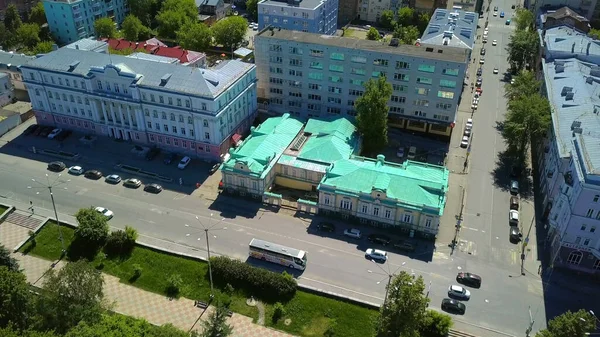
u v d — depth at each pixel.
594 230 95.56
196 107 130.25
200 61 177.12
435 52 141.38
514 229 113.00
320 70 149.38
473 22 181.50
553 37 167.88
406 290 75.06
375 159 129.50
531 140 142.25
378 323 80.56
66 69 141.50
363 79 146.88
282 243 109.56
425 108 146.38
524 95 142.62
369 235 110.69
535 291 98.38
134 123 142.50
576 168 96.75
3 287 79.94
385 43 146.88
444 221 117.12
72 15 199.75
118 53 169.38
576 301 96.25
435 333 87.81
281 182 129.12
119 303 96.00
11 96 166.62
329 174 116.75
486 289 98.62
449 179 132.12
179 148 140.88
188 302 96.88
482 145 148.00
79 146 145.00
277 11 189.62
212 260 100.88
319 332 90.62
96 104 142.88
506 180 132.25
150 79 134.88
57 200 122.81
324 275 101.38
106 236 108.38
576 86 135.62
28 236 111.69
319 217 117.50
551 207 114.00
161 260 104.75
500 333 89.88
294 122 142.62
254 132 134.88
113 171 134.38
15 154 141.00
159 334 76.94
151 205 121.38
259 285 97.25
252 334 90.06
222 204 121.88
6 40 194.00
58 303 82.06
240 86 141.50
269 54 152.12
